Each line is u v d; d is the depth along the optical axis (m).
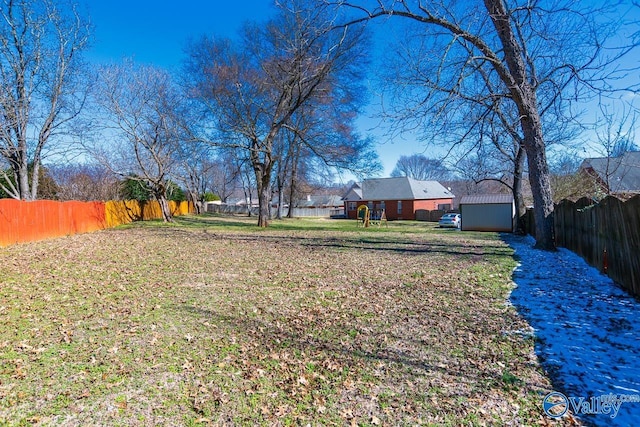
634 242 5.27
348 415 2.67
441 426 2.51
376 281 6.77
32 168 17.94
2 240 11.39
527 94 9.57
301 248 11.61
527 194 27.50
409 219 39.75
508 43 9.02
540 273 7.14
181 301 5.45
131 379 3.15
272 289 6.21
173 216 28.48
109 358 3.54
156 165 22.47
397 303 5.34
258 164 20.77
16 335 4.07
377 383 3.10
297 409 2.75
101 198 24.86
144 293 5.88
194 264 8.49
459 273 7.36
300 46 16.50
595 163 15.59
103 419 2.60
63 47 15.91
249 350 3.77
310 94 19.19
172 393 2.95
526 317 4.55
